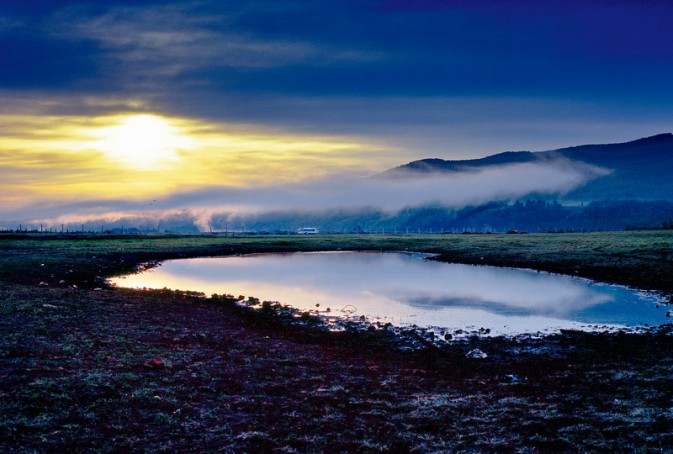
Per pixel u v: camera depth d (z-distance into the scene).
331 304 45.75
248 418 17.97
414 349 29.53
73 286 51.78
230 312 39.41
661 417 17.34
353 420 18.08
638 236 131.38
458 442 16.20
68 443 15.30
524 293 51.62
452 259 92.75
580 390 21.05
